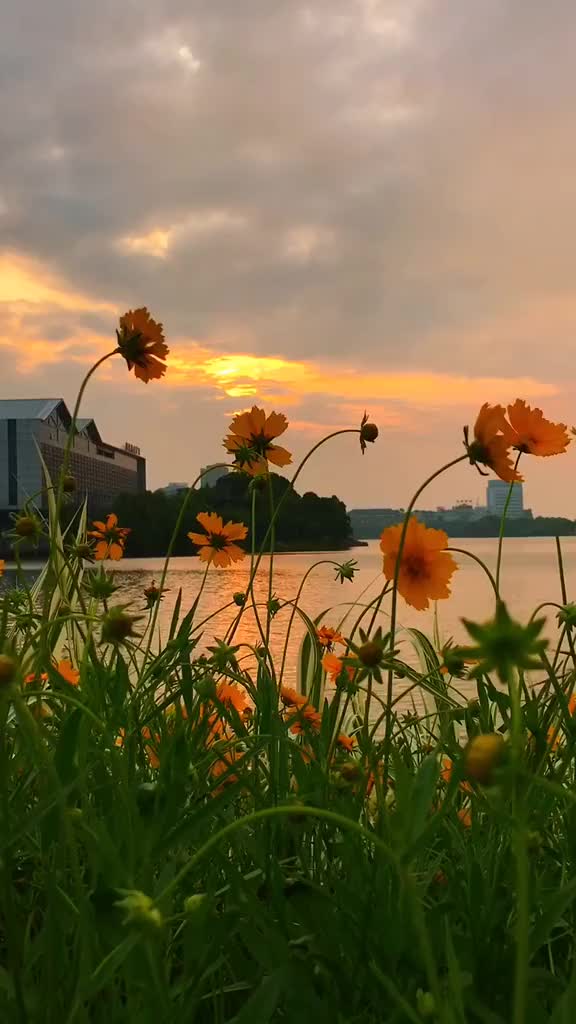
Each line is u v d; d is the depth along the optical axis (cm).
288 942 91
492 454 121
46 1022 80
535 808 112
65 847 88
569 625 127
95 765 116
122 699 129
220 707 128
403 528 112
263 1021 80
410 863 89
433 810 129
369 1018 88
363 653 99
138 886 84
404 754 143
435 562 127
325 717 137
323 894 94
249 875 107
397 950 89
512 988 90
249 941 91
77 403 148
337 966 90
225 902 105
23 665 85
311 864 123
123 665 133
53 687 130
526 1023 83
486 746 52
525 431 142
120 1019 79
